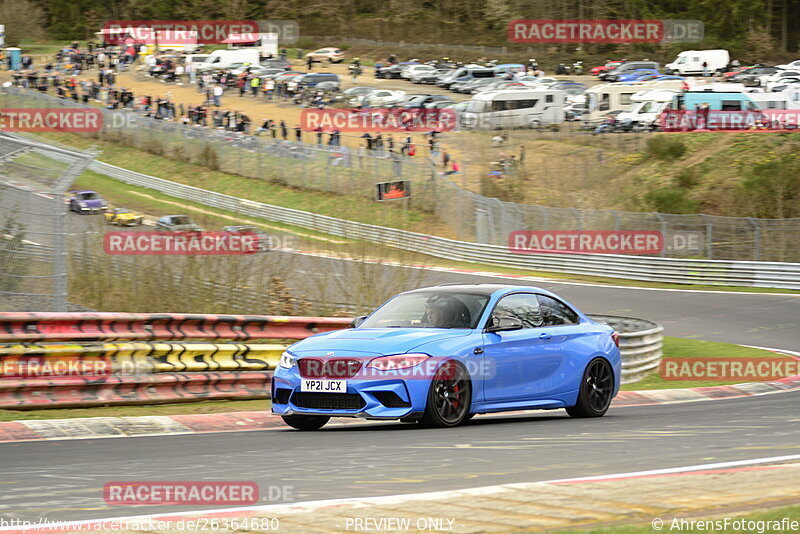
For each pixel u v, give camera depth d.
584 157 142.38
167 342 30.28
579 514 11.59
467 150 147.75
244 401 31.06
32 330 27.59
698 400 34.88
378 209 104.12
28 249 34.81
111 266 43.19
